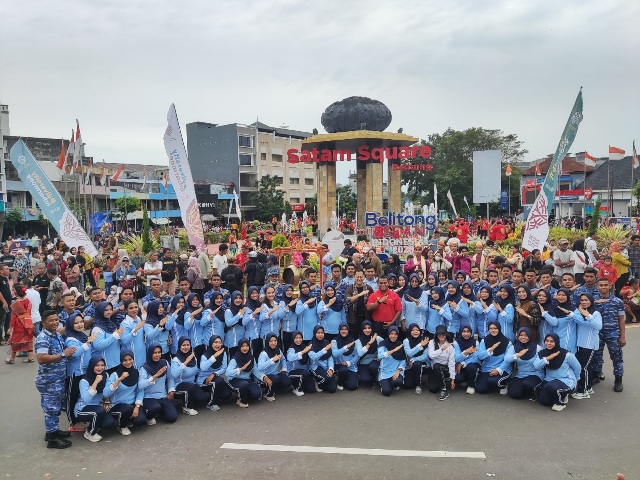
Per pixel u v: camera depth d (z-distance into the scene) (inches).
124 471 247.4
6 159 1749.5
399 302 377.1
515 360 329.4
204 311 356.8
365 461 251.8
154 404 301.1
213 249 1084.5
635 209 1657.2
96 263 742.5
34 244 1070.4
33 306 440.8
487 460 249.9
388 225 738.8
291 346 361.7
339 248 700.7
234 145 2468.0
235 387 327.6
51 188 577.9
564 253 527.5
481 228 1230.3
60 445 273.4
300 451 263.9
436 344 352.5
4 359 438.0
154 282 386.9
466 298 376.8
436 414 310.5
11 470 250.8
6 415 320.5
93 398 284.7
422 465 246.7
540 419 298.4
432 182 2223.2
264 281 540.7
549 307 341.1
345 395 349.7
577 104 501.7
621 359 335.3
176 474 243.3
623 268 526.6
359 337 373.4
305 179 2859.3
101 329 308.7
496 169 1124.5
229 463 252.7
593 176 1962.4
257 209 2468.0
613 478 231.3
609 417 297.9
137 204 1987.0
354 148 1170.0
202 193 2267.5
